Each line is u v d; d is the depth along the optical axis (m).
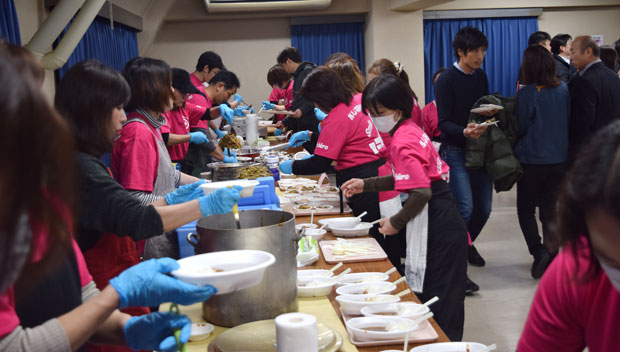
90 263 1.62
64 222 0.70
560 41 5.79
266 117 9.47
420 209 2.12
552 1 9.09
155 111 2.16
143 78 2.10
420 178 2.09
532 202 3.95
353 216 2.77
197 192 1.73
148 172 1.98
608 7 9.37
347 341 1.38
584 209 0.67
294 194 3.19
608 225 0.64
